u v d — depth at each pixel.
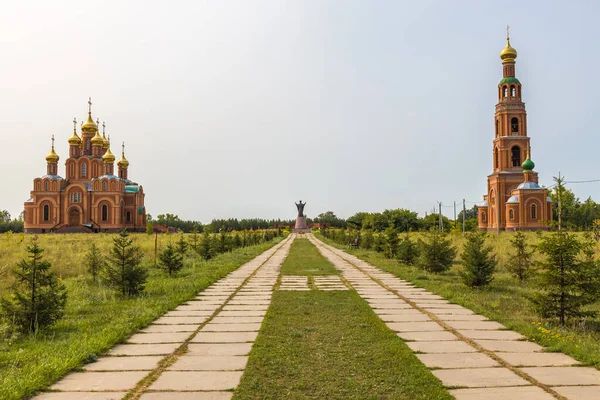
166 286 16.66
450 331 10.05
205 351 8.59
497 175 73.31
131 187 93.31
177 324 10.91
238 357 8.20
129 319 10.98
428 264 20.95
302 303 13.41
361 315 11.59
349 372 7.30
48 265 10.85
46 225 87.62
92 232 85.94
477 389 6.57
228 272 22.09
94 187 87.94
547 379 6.97
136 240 43.75
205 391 6.53
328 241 61.09
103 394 6.44
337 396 6.38
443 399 6.18
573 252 10.59
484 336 9.59
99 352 8.43
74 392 6.52
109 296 14.98
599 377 7.06
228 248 36.97
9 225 107.31
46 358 7.88
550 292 11.15
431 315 11.73
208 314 12.08
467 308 12.66
